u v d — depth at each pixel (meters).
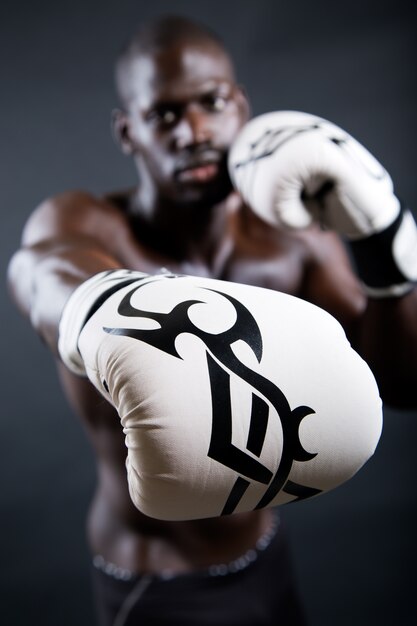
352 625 2.51
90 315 0.71
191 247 1.35
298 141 1.11
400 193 2.98
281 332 0.65
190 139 1.24
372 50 2.98
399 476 2.75
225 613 1.38
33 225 1.33
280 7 3.01
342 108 3.01
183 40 1.25
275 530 1.53
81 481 2.79
